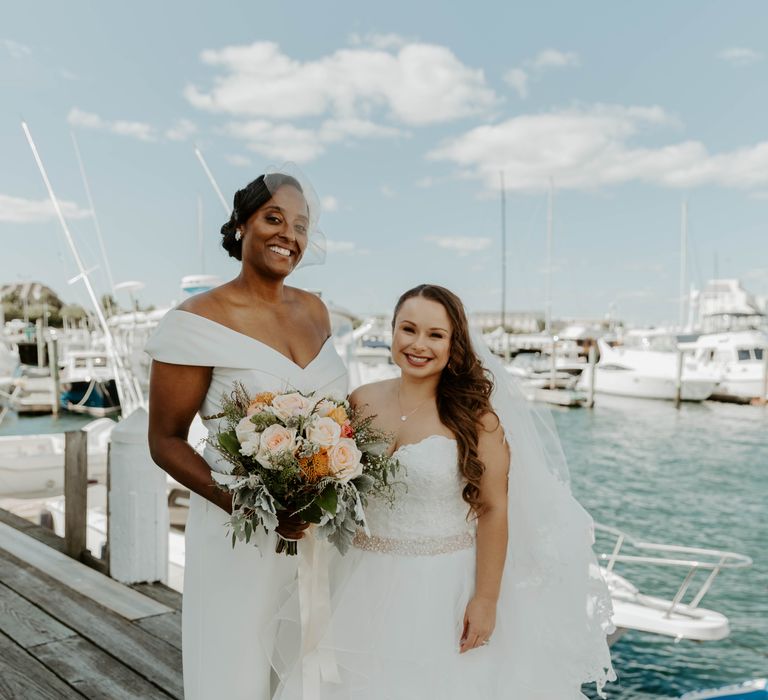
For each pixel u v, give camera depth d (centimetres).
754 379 2827
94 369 2595
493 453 208
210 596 210
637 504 1390
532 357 3762
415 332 211
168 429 209
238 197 217
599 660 217
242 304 216
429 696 198
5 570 404
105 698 272
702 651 677
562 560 214
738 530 1181
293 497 180
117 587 377
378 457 192
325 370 226
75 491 425
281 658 216
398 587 205
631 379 3009
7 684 281
